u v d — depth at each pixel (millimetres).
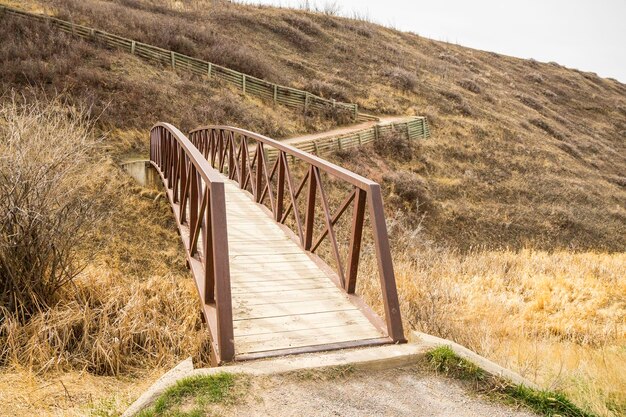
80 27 20047
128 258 10688
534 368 4625
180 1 34125
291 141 20203
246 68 24797
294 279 4902
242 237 6301
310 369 3197
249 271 5082
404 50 39594
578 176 27297
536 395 3098
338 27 38719
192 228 5273
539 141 30469
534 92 44094
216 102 20109
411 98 30141
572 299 8406
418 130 25109
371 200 3781
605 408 3541
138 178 13391
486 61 48000
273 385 3041
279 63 28812
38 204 5797
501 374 3307
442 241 17984
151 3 30750
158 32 23531
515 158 26547
